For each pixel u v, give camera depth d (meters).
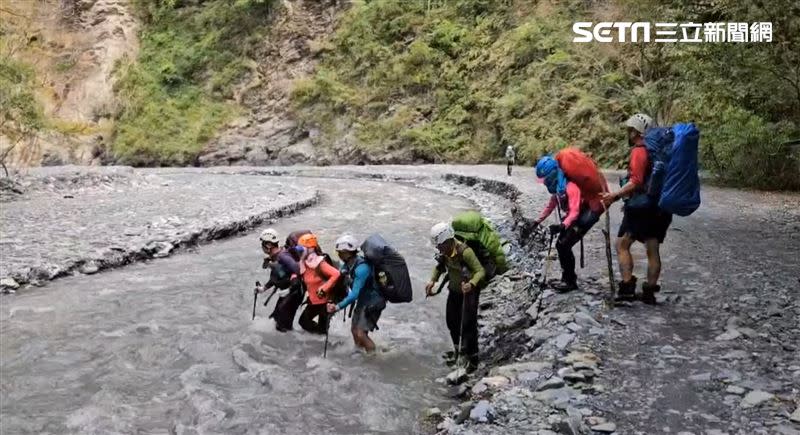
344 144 42.09
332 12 47.84
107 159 45.97
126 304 8.81
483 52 40.06
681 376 5.02
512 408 4.57
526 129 35.16
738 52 18.80
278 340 7.23
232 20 50.03
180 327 7.75
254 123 46.31
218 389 5.92
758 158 21.00
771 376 4.97
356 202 21.69
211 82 48.16
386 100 42.31
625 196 6.71
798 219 13.72
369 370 6.39
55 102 47.72
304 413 5.39
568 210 7.34
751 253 9.84
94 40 50.19
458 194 24.53
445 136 39.09
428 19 43.38
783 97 19.66
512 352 6.35
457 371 6.11
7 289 9.34
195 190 22.66
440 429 4.82
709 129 22.36
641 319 6.45
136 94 47.62
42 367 6.51
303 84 44.62
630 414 4.38
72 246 11.74
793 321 6.34
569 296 7.33
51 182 21.83
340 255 6.75
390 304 8.75
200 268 11.19
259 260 11.91
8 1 49.41
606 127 31.67
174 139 45.72
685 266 8.91
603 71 32.66
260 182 27.25
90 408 5.52
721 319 6.43
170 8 51.84
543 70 35.62
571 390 4.79
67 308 8.59
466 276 6.06
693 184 6.25
